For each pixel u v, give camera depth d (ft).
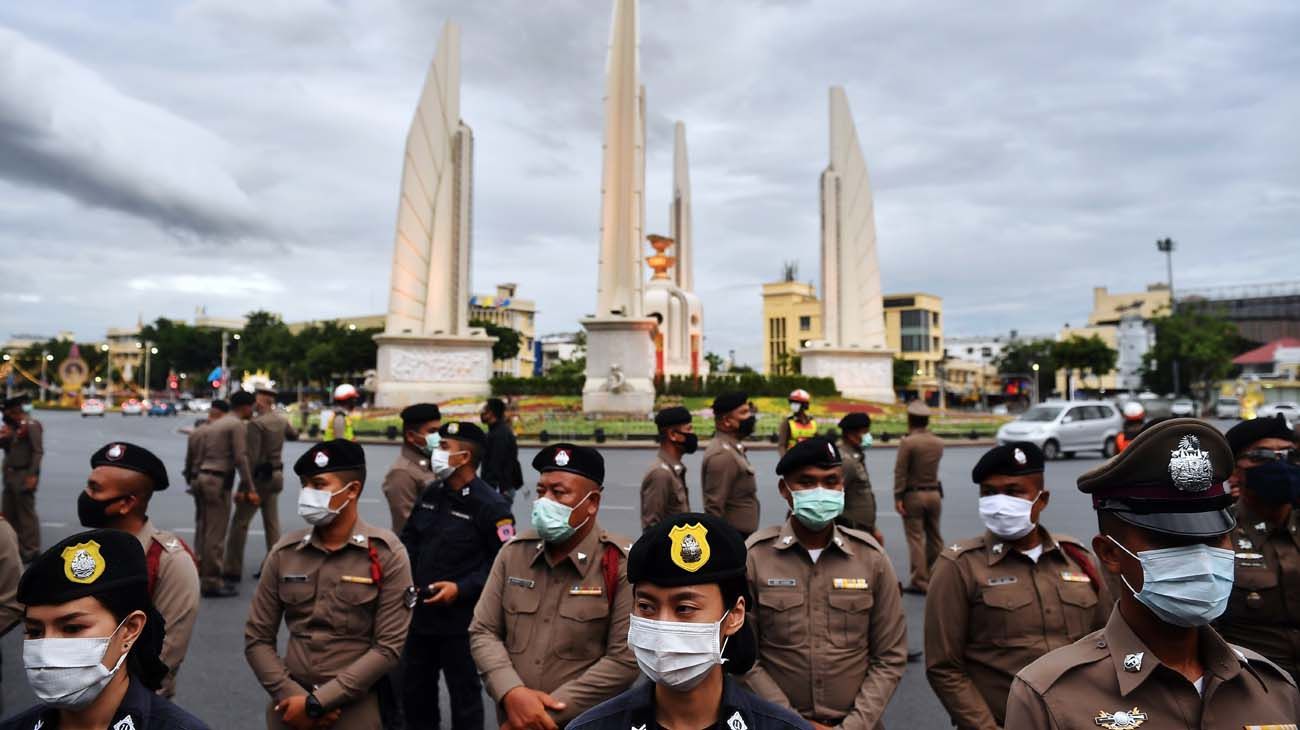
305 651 13.69
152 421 179.73
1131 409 34.83
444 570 16.81
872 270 172.24
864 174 173.27
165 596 12.78
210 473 29.17
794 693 12.46
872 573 12.91
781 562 13.07
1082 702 7.44
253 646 13.75
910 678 21.42
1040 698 7.63
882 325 172.35
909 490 28.99
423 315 151.74
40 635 8.11
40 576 8.08
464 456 17.21
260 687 20.31
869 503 25.62
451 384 152.15
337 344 245.65
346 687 13.03
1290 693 7.37
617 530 41.32
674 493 20.94
